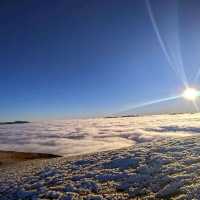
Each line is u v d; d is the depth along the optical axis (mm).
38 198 13609
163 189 11477
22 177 19141
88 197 12414
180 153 16562
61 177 16625
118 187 13047
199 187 10586
